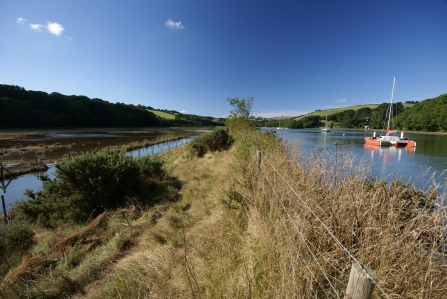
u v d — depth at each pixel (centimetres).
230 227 360
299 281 182
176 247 368
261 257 231
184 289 251
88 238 452
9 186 1429
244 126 1991
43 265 365
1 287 307
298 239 226
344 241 217
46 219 611
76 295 293
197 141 1582
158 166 932
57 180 674
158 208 607
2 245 454
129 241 432
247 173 521
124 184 700
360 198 241
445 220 183
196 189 725
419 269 175
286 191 336
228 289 224
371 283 108
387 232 193
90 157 680
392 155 1930
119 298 263
